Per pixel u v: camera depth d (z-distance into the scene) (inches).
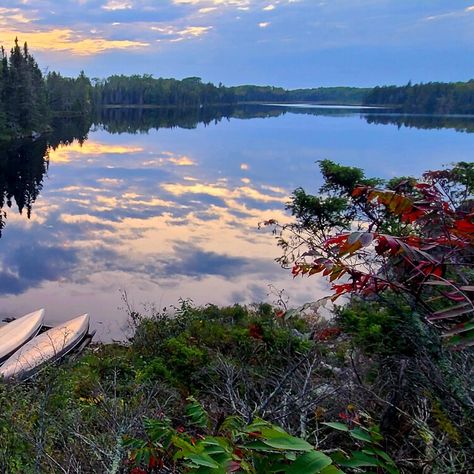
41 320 393.4
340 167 253.6
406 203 60.7
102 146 2064.5
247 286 472.1
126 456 75.0
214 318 296.7
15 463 106.2
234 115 4778.5
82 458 96.3
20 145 2086.6
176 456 40.2
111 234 709.9
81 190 1085.1
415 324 62.8
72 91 3848.4
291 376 107.2
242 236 658.8
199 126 3312.0
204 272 525.3
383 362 108.0
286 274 499.5
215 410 111.4
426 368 71.2
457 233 53.1
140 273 536.1
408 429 79.7
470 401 60.7
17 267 569.3
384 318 124.2
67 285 507.8
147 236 690.8
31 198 1011.3
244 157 1551.4
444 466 62.6
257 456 37.6
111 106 5644.7
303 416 84.7
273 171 1214.9
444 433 68.6
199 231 693.9
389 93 5467.5
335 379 116.6
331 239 56.4
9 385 178.4
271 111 5639.8
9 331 366.0
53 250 636.1
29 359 301.7
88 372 196.5
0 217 820.0
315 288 369.1
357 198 71.8
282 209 799.7
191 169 1338.6
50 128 2719.0
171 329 271.6
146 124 3540.8
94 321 403.9
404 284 59.2
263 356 168.7
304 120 3782.0
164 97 6028.5
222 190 1007.0
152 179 1201.4
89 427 115.5
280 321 181.2
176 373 186.7
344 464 38.6
